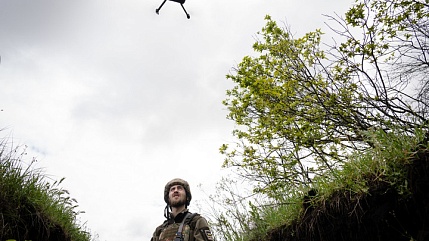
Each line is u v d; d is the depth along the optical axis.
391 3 4.14
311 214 3.25
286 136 4.91
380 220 2.60
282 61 5.06
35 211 3.62
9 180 3.47
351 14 4.28
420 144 2.47
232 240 5.23
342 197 2.90
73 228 4.54
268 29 5.11
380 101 4.19
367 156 2.90
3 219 3.20
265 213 4.57
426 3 4.05
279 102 4.95
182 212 3.44
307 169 4.50
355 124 4.37
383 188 2.60
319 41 5.00
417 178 2.39
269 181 4.91
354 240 2.82
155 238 3.43
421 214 2.37
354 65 4.39
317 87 4.74
